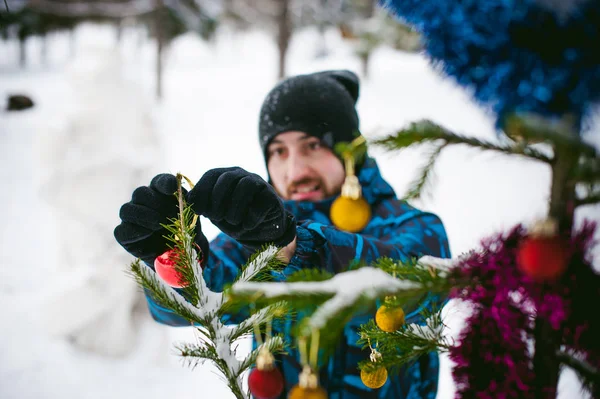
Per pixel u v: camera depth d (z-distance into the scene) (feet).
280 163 4.40
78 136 9.45
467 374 2.02
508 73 1.54
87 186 9.48
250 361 2.48
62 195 9.50
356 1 46.75
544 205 1.86
